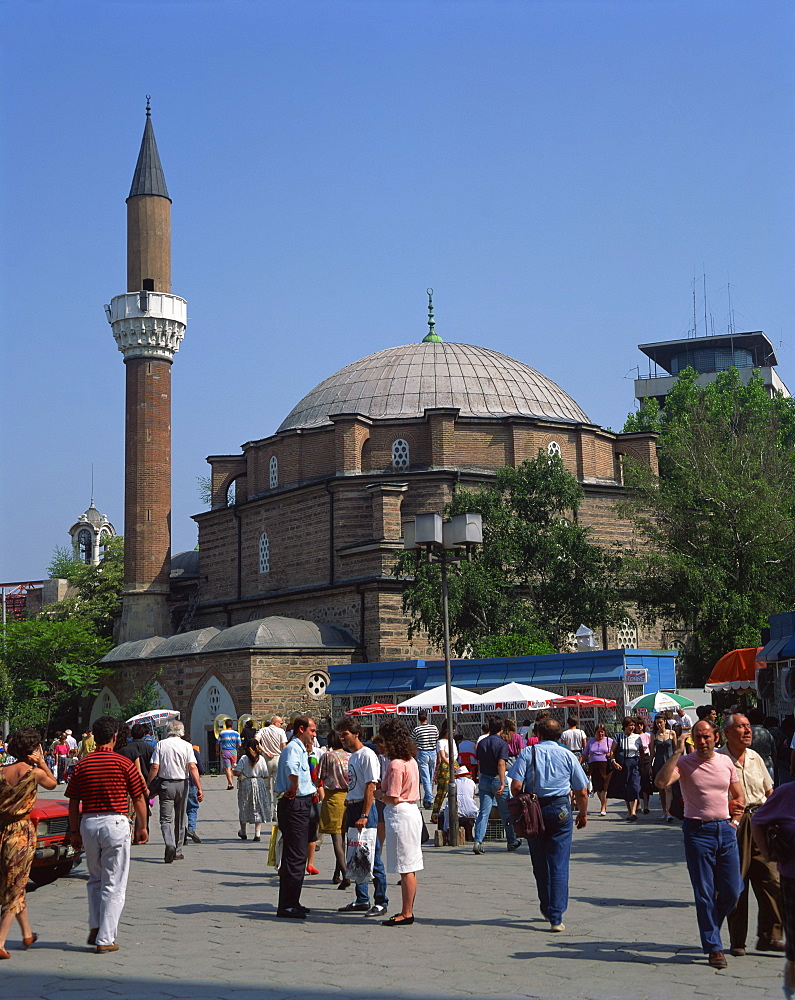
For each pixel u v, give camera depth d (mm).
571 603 48562
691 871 11273
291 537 59438
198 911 14820
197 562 74625
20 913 12289
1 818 12172
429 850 21906
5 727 62938
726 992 9844
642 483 52156
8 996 10031
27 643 62188
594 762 27906
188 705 54188
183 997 9906
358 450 57219
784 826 8586
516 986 10188
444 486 55406
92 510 101562
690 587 47281
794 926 8492
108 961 11641
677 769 11477
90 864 12484
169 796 20609
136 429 64062
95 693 61781
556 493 49406
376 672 48000
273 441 61688
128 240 66188
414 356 62656
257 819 24297
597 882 16766
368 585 53125
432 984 10328
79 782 12461
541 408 61500
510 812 12961
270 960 11562
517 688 32344
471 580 46219
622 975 10594
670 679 42844
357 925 13594
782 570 49656
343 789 17141
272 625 52125
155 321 64375
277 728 24422
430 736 29141
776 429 56875
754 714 17391
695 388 85188
